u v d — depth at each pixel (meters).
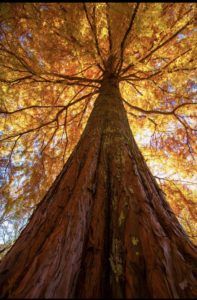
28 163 6.00
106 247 1.51
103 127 3.01
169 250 1.50
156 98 6.21
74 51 4.21
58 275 1.26
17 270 1.38
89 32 4.14
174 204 5.97
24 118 5.63
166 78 5.33
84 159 2.43
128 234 1.53
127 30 3.74
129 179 2.09
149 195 2.02
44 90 5.64
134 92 6.55
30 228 1.83
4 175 5.71
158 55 5.20
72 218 1.66
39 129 5.96
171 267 1.37
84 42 3.93
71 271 1.32
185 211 5.75
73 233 1.54
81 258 1.44
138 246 1.44
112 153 2.50
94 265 1.39
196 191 5.82
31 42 4.21
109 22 3.99
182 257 1.52
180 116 5.75
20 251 1.55
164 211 1.96
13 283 1.28
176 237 1.71
